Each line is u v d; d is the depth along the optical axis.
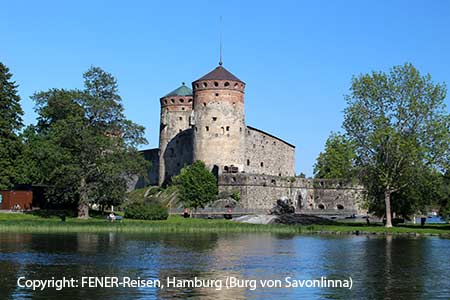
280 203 98.94
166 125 115.75
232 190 93.06
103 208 83.94
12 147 74.88
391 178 65.50
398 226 71.62
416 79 65.69
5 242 44.94
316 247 44.03
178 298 23.52
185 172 89.38
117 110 74.81
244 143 102.88
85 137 69.56
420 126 65.62
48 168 72.31
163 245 44.41
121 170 70.12
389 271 30.88
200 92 101.38
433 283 27.20
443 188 69.81
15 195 80.38
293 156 127.12
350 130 67.75
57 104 75.12
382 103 66.94
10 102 77.19
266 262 34.31
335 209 104.25
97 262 33.38
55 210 79.06
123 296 23.80
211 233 61.03
